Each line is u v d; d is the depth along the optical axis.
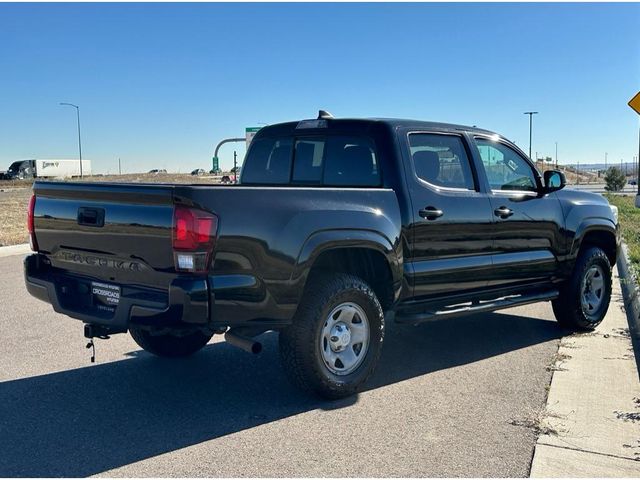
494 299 6.27
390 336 6.81
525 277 6.41
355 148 5.62
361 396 4.97
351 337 4.92
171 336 5.84
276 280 4.43
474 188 5.99
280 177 6.25
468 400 4.87
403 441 4.12
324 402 4.84
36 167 74.94
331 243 4.68
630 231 16.25
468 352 6.20
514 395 4.98
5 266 11.55
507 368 5.68
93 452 3.96
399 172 5.36
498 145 6.37
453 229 5.65
